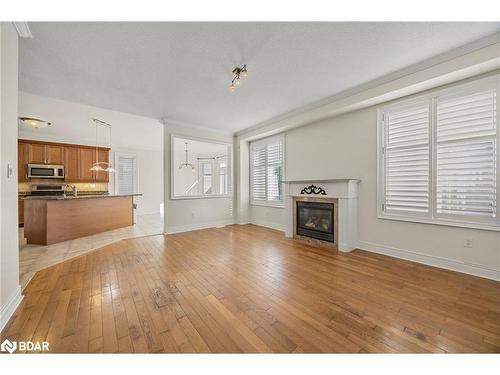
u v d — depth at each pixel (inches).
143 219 277.9
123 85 121.3
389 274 101.4
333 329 63.5
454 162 104.5
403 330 62.9
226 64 101.4
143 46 87.5
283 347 56.8
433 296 81.4
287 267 110.9
